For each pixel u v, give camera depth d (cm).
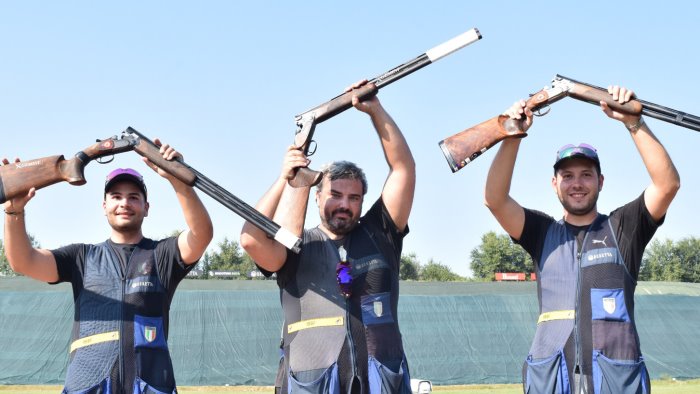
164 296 616
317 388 548
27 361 2241
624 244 588
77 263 624
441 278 8069
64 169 593
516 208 619
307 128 589
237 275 5075
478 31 571
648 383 574
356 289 567
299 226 568
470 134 602
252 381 2319
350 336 557
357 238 583
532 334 2650
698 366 2686
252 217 559
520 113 595
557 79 602
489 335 2619
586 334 575
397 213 585
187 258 619
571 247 600
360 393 549
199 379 2298
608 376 562
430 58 576
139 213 632
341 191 575
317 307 566
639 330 2764
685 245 7400
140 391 587
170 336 2336
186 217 605
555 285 596
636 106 578
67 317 2319
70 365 595
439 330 2597
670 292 2916
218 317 2392
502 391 2266
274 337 2402
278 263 574
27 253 605
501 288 2808
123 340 594
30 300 2331
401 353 570
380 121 589
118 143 594
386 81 583
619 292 579
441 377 2516
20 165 594
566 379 576
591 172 598
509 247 7994
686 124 567
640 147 584
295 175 570
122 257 621
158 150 591
